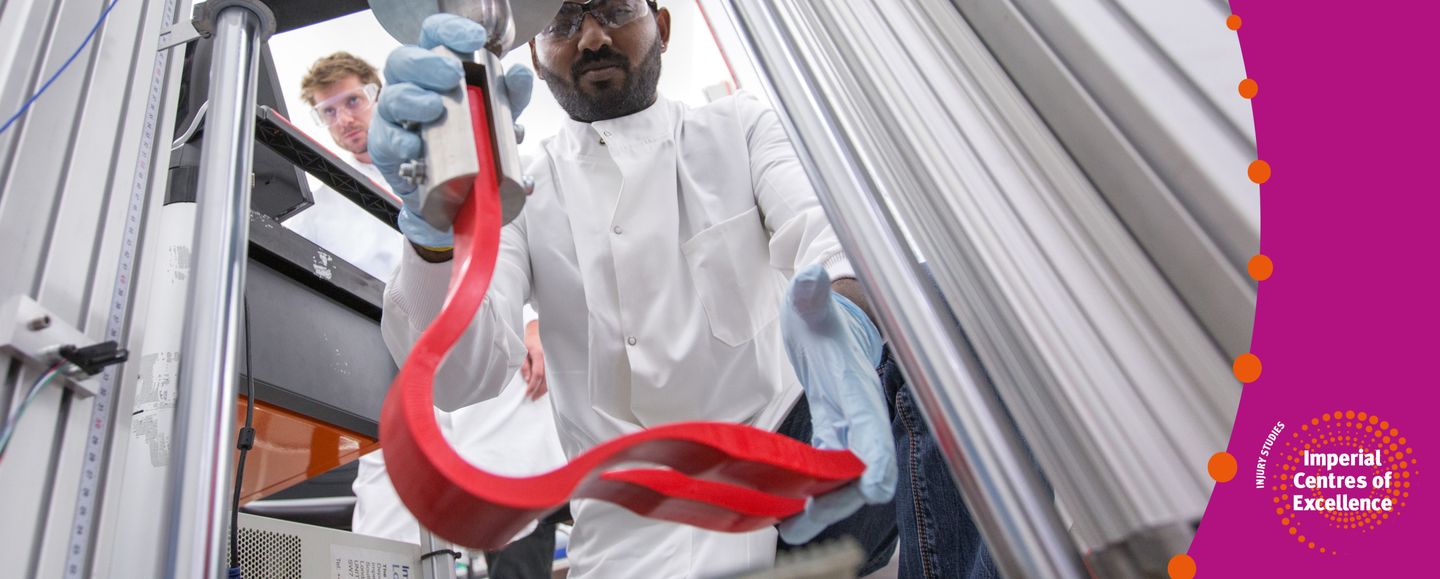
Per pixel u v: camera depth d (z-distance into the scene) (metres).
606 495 0.47
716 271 1.42
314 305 1.43
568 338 1.49
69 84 0.79
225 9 1.00
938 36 0.65
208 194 0.84
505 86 0.59
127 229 0.82
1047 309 0.51
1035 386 0.51
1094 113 0.56
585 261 1.45
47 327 0.64
